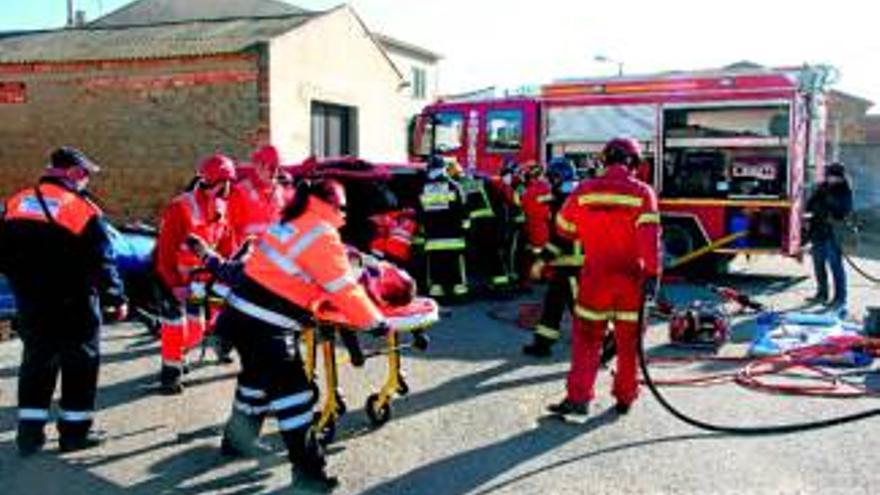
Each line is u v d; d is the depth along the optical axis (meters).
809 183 13.01
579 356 6.24
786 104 12.02
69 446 5.57
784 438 5.82
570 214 6.24
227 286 5.89
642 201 6.05
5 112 19.27
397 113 23.44
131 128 18.41
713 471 5.24
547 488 4.98
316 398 5.90
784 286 12.73
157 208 18.34
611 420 6.21
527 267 11.60
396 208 11.18
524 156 14.05
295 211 4.80
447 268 10.88
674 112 12.72
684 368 7.72
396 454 5.54
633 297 6.15
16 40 21.33
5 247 5.39
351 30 21.02
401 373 7.17
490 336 9.08
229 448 5.47
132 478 5.16
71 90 18.75
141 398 6.75
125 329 9.42
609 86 13.30
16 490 4.99
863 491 4.94
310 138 19.52
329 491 4.92
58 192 5.43
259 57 17.52
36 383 5.48
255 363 4.89
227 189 6.93
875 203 27.39
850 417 6.12
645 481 5.08
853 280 13.81
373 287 5.61
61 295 5.41
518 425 6.11
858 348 7.78
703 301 10.92
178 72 18.05
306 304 4.85
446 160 11.01
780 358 7.79
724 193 12.46
